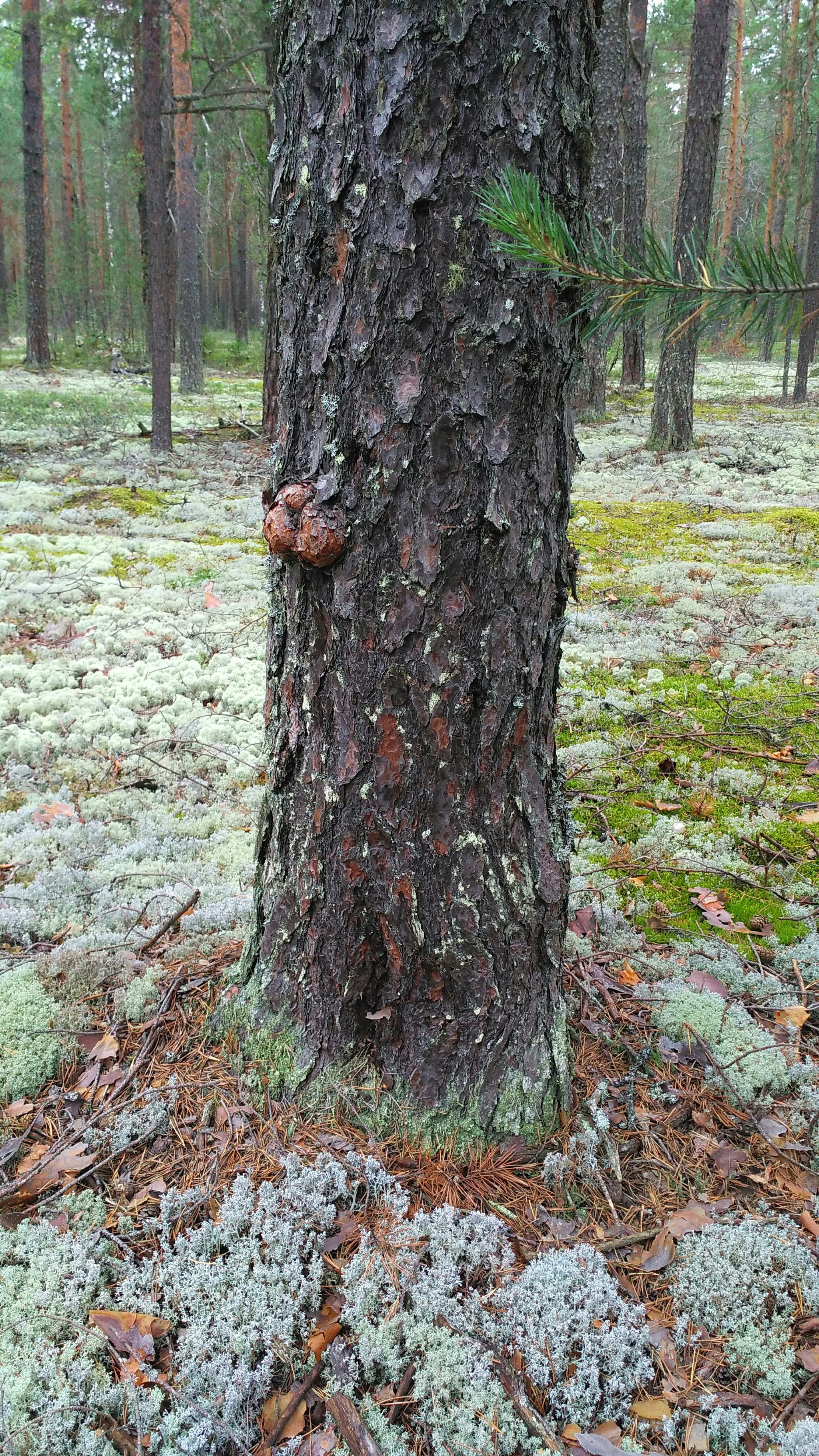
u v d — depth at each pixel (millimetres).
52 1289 1883
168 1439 1659
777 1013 2863
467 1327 1793
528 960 2248
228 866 3678
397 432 1887
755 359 31094
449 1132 2223
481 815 2133
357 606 2004
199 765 4637
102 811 4148
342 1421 1667
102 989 2805
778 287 1529
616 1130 2355
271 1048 2400
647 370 26516
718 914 3414
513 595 2020
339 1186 2070
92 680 5453
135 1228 2057
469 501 1923
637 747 4793
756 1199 2191
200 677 5512
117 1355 1774
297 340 1988
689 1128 2395
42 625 6289
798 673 5711
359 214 1812
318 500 1963
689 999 2811
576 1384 1719
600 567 8031
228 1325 1799
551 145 1838
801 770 4547
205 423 15578
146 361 26594
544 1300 1833
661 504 10344
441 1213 1982
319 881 2256
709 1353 1826
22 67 21266
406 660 2014
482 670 2029
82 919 3234
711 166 11719
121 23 16031
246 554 8156
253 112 16078
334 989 2309
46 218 32750
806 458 12992
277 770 2303
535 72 1767
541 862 2230
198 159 21750
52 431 13844
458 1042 2242
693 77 11438
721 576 7703
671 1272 1979
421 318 1830
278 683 2273
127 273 25109
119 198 31312
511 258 1781
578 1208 2117
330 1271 1955
